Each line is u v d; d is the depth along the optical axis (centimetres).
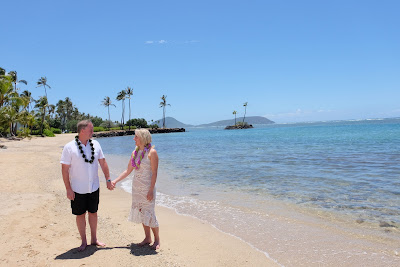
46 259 384
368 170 1179
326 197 767
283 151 2177
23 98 5188
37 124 6694
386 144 2464
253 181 1028
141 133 417
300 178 1053
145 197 421
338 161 1488
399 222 561
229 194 843
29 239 455
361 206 675
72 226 534
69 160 396
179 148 3003
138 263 381
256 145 2981
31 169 1312
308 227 548
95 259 388
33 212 605
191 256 421
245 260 411
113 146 3906
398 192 793
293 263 400
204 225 576
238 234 521
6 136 4681
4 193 791
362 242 469
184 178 1140
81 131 403
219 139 4853
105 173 433
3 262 371
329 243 468
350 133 4922
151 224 424
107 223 575
